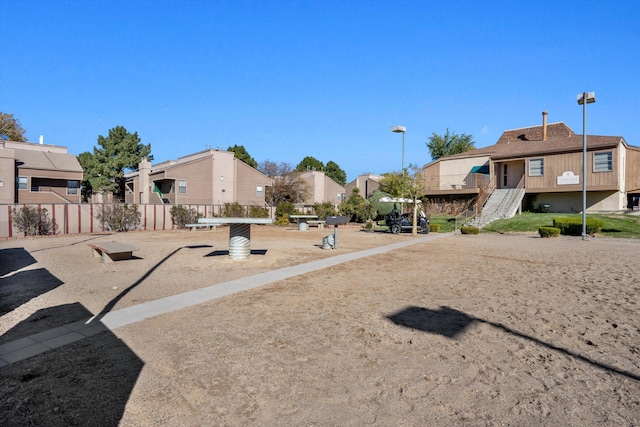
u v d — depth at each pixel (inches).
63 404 127.3
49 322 214.1
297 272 368.8
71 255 496.1
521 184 1201.4
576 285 320.2
